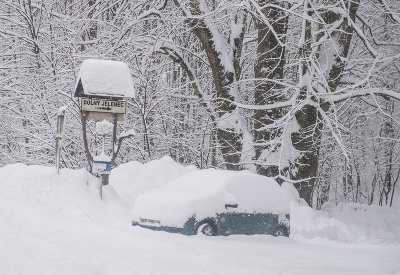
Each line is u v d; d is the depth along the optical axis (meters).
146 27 44.41
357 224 36.28
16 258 11.97
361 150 54.16
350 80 35.56
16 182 22.00
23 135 41.75
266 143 31.16
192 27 36.62
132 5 45.19
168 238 17.41
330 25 32.50
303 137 33.97
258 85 34.66
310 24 33.34
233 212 20.91
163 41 39.81
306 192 34.41
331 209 39.41
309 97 30.12
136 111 43.50
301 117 34.03
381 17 43.47
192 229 19.53
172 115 45.97
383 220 37.44
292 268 13.38
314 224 28.23
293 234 26.44
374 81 36.78
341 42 33.50
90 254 13.21
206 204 20.06
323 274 12.65
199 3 36.31
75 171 23.52
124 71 25.75
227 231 20.66
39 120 39.31
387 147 54.19
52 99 39.50
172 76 51.59
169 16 40.59
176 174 28.98
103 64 25.61
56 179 22.78
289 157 33.69
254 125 35.47
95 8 44.03
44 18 43.09
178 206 19.69
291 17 40.91
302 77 31.67
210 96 39.28
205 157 46.22
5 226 16.16
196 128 46.38
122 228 19.72
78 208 21.47
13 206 20.47
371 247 24.48
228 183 21.33
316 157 34.62
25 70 42.78
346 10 31.23
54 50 40.38
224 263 13.46
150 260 13.14
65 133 38.91
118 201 24.20
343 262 15.44
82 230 17.92
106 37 42.81
